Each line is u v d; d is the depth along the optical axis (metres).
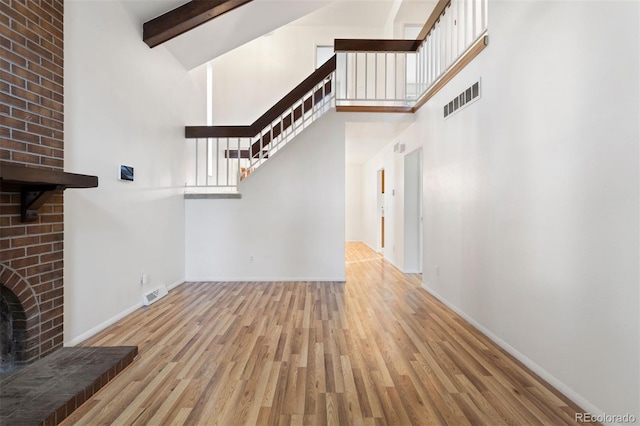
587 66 1.79
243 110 7.04
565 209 1.95
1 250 2.04
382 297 4.05
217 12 3.75
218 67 7.01
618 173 1.61
